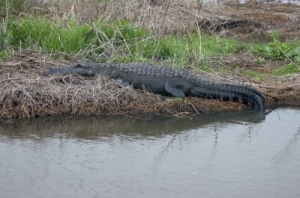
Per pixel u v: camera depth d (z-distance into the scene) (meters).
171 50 33.34
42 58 30.20
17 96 26.20
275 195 19.36
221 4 49.56
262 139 24.44
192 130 25.25
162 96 28.30
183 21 40.44
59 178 20.03
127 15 37.19
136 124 25.66
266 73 32.66
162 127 25.45
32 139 23.42
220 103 28.39
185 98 28.34
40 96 26.44
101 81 28.03
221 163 21.80
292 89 30.09
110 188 19.45
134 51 32.78
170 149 22.97
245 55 35.44
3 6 39.25
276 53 35.25
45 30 32.75
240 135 24.84
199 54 32.94
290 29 43.06
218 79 30.14
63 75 28.30
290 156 22.66
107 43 31.89
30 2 40.06
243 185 20.03
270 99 29.28
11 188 19.22
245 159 22.25
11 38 32.12
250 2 52.41
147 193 19.19
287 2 54.75
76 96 26.67
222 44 37.44
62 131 24.50
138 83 28.67
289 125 26.27
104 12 36.47
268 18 46.69
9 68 28.62
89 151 22.42
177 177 20.47
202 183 20.08
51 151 22.27
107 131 24.70
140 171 20.84
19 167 20.75
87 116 26.16
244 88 28.30
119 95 27.38
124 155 22.17
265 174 20.97
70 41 32.06
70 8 37.53
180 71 28.70
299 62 33.81
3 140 23.19
